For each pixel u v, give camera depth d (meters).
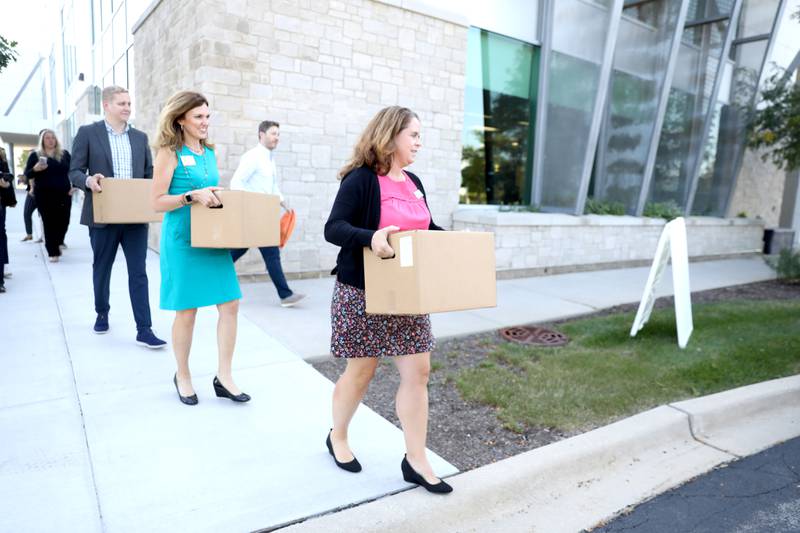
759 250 13.33
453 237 2.01
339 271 2.29
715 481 2.79
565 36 8.99
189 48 6.31
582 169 9.09
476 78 8.73
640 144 10.27
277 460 2.60
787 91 10.71
